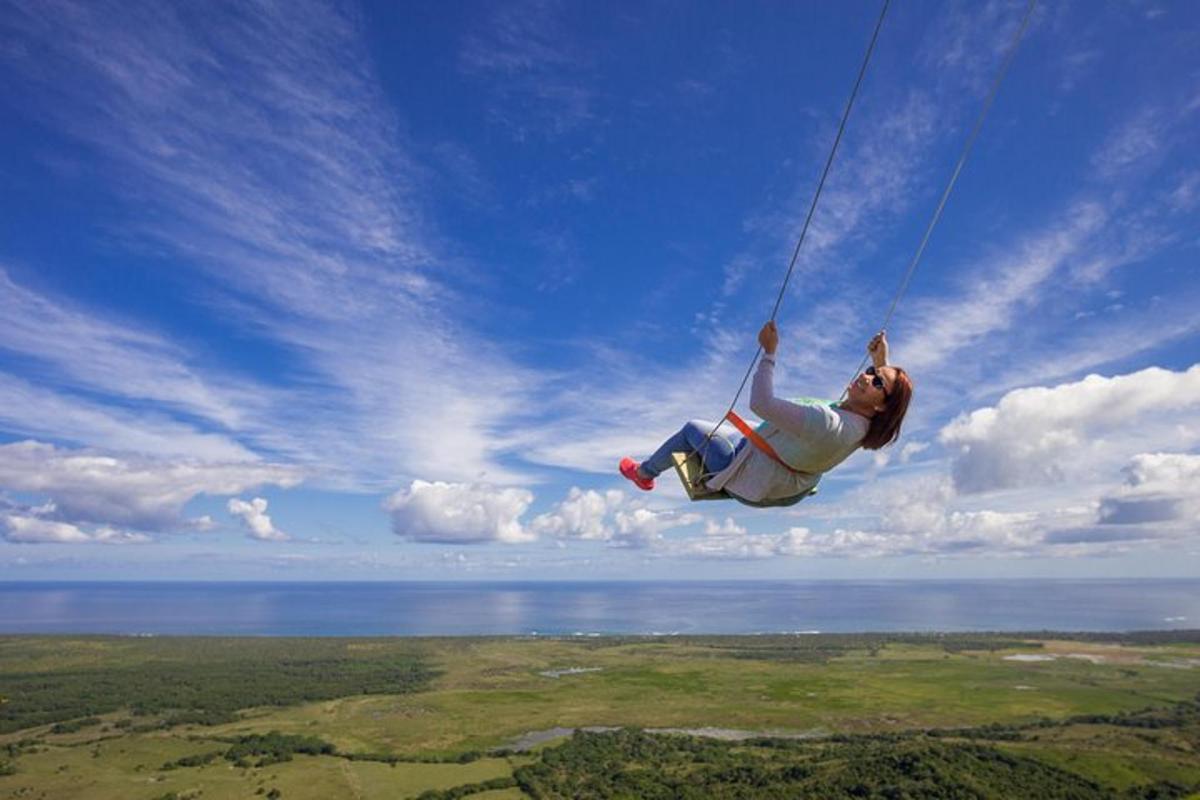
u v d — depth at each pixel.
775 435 5.03
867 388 4.89
